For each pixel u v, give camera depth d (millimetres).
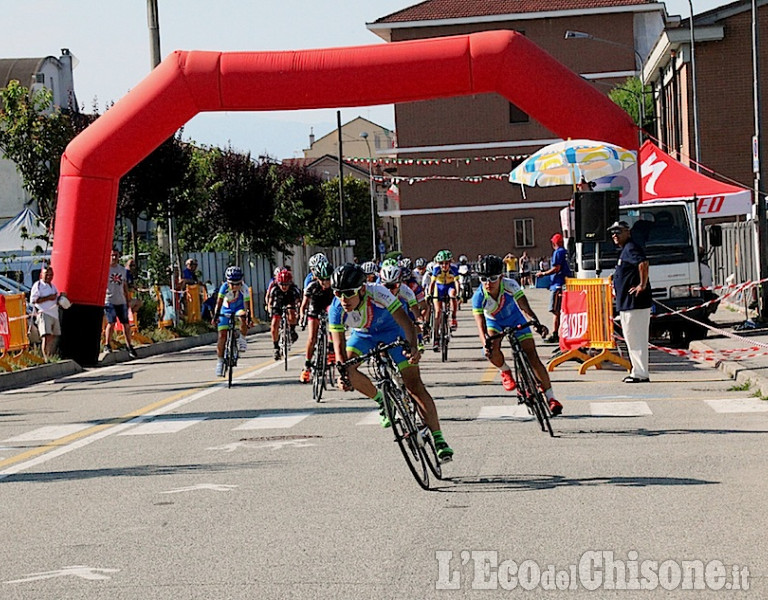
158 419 14062
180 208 33875
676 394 14461
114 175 22938
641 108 51000
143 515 8141
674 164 26484
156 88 22047
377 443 11180
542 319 33656
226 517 7934
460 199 71250
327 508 8094
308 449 10984
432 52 21359
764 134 41656
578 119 21594
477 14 69500
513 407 13586
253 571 6363
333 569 6344
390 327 9555
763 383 14172
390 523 7508
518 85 21469
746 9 41312
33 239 34500
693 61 34000
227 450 11203
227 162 44656
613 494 8195
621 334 21906
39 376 21625
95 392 18406
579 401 14047
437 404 14180
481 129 70312
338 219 89375
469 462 9852
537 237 70812
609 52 69438
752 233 27203
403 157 70875
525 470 9352
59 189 23297
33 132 31141
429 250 71500
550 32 69750
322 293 15461
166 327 32000
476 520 7504
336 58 21500
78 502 8789
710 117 41812
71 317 23609
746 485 8383
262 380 18734
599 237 18344
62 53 56562
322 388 15234
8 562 6875
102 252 23406
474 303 11742
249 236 45969
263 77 21594
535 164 21750
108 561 6773
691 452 9953
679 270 22000
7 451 11914
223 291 18062
